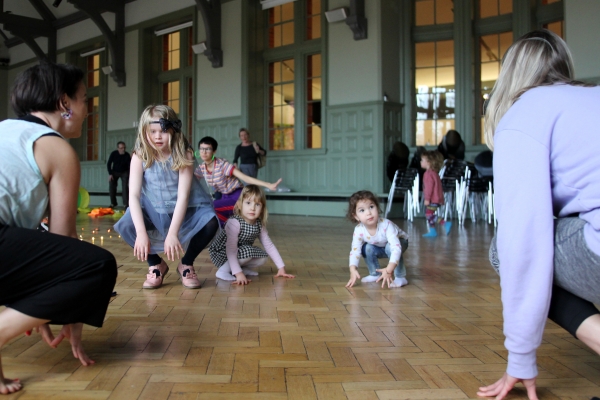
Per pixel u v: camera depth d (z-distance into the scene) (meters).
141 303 2.57
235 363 1.69
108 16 14.20
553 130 1.23
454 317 2.31
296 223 8.05
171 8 12.71
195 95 12.24
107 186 14.59
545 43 1.37
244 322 2.21
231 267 3.14
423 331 2.08
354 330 2.09
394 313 2.38
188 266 3.02
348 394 1.44
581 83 1.32
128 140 13.91
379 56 9.43
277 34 11.29
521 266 1.22
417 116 9.97
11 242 1.37
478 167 7.86
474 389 1.48
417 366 1.67
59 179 1.49
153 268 2.99
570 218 1.26
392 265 2.88
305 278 3.32
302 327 2.14
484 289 2.95
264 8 11.05
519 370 1.31
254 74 11.30
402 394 1.44
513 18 9.02
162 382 1.52
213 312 2.39
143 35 13.41
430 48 9.87
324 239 5.73
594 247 1.15
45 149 1.47
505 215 1.24
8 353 1.78
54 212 1.51
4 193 1.40
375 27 9.46
